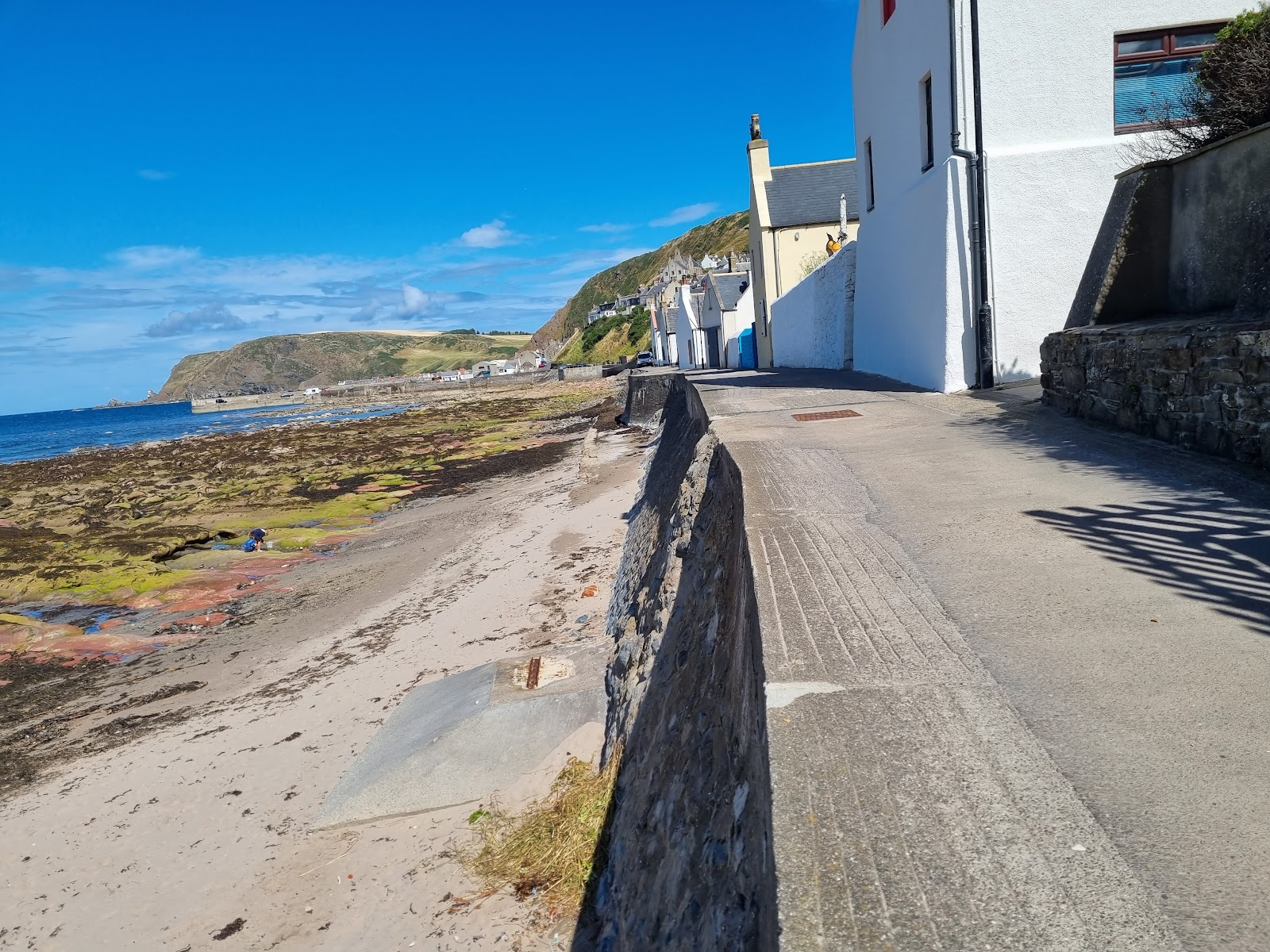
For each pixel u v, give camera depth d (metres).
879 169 14.59
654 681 6.43
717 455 8.49
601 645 9.28
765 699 3.00
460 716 7.76
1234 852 2.03
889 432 8.53
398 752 7.53
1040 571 4.12
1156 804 2.24
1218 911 1.84
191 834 7.05
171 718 9.67
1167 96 10.36
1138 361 6.72
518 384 105.25
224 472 34.69
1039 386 10.15
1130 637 3.31
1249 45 6.96
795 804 2.35
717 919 3.16
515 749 7.25
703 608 6.09
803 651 3.38
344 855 6.39
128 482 34.97
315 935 5.61
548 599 11.77
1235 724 2.61
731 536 6.14
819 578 4.23
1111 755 2.49
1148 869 2.00
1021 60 10.34
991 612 3.65
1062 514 5.05
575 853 5.77
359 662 10.57
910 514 5.35
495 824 6.43
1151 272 7.95
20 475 42.09
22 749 9.35
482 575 13.77
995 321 10.68
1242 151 6.65
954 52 10.41
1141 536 4.50
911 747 2.61
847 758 2.57
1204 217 7.23
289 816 7.09
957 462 6.81
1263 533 4.33
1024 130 10.46
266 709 9.48
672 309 68.94
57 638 13.25
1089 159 10.29
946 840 2.14
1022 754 2.53
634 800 5.51
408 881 6.00
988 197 10.48
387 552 17.06
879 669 3.18
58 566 18.19
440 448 36.31
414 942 5.38
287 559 17.61
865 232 16.02
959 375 10.98
